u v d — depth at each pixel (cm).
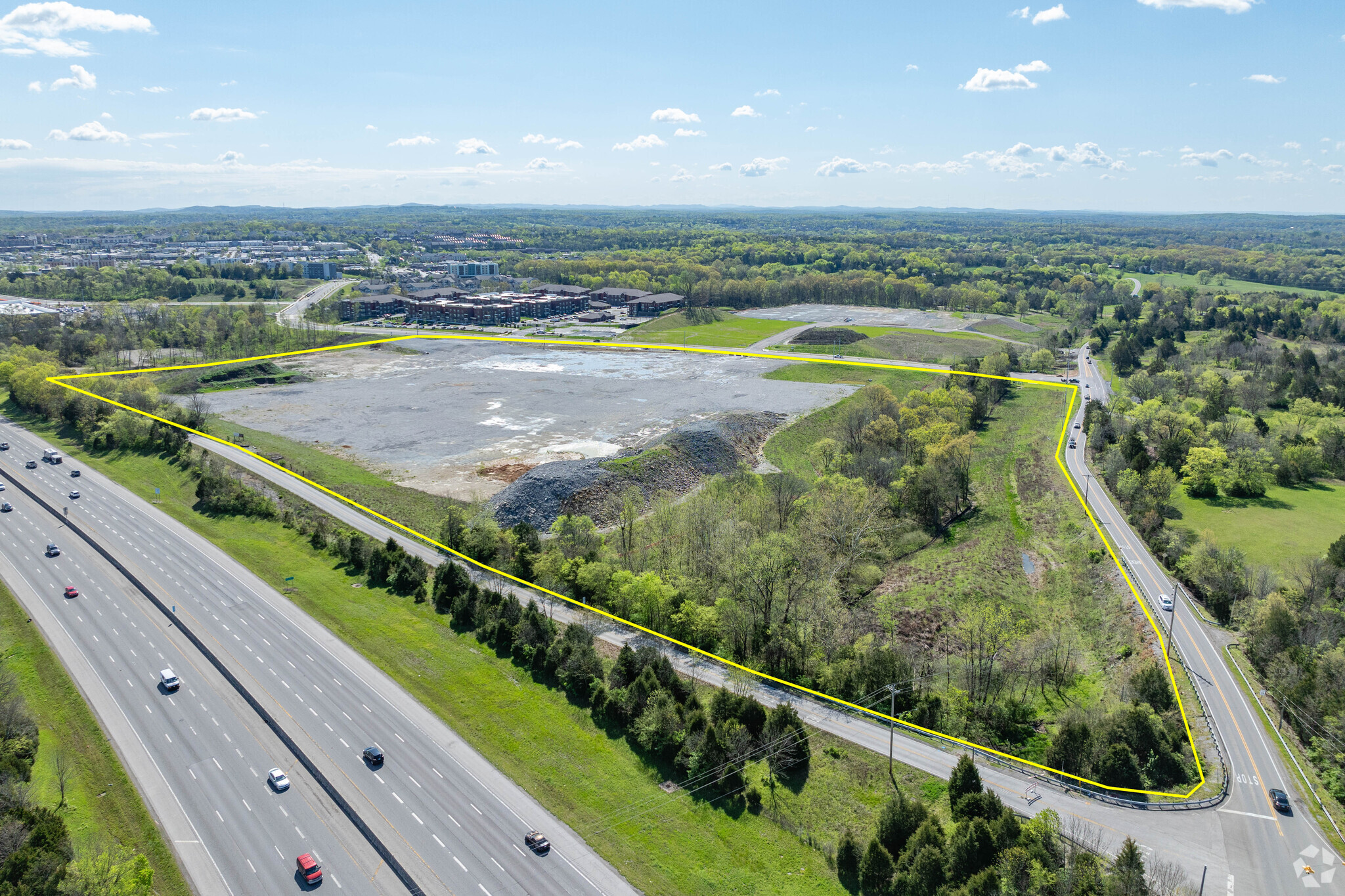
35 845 6644
